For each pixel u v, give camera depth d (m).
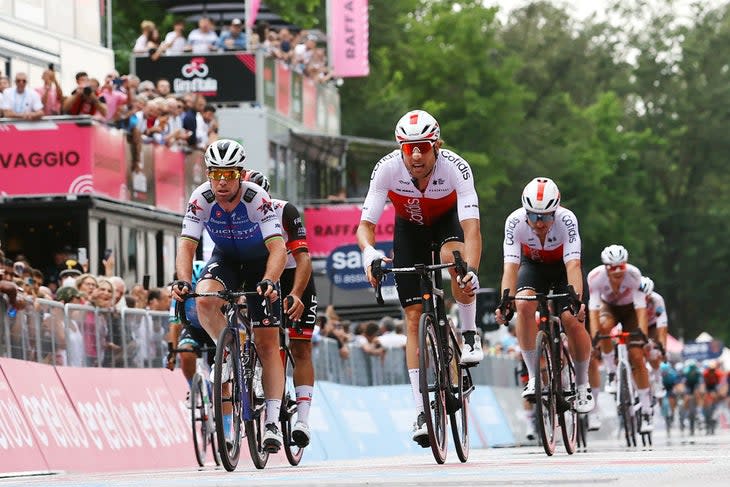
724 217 170.50
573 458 22.75
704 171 176.12
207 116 51.50
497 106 130.38
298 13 98.50
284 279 24.08
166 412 34.16
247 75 62.56
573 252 28.02
